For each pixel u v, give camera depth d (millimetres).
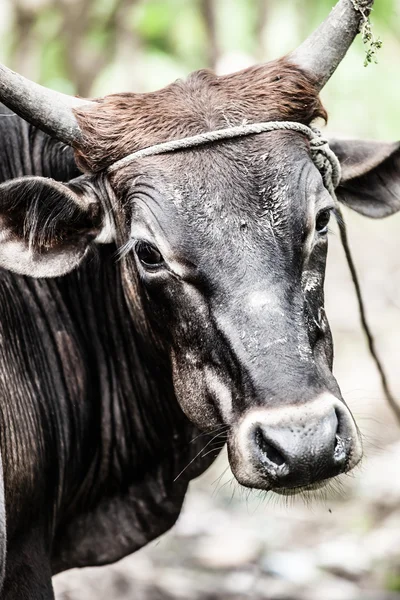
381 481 21719
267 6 30109
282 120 10953
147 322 11344
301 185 10539
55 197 10984
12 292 11539
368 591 17969
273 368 9906
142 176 10695
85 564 12438
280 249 10297
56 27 26516
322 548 19438
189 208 10406
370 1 11367
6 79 10820
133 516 12484
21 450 11031
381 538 19703
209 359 10406
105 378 12180
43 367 11656
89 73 26953
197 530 20297
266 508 21344
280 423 9664
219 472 22984
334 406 9852
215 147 10633
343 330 29141
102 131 10984
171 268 10453
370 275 32094
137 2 27391
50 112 11008
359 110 32781
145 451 12383
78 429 11930
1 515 9914
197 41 30562
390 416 24359
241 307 10148
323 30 11570
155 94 11219
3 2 27672
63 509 12047
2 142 11906
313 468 9609
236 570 18844
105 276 12016
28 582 11133
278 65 11430
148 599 17484
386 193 12414
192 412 10711
